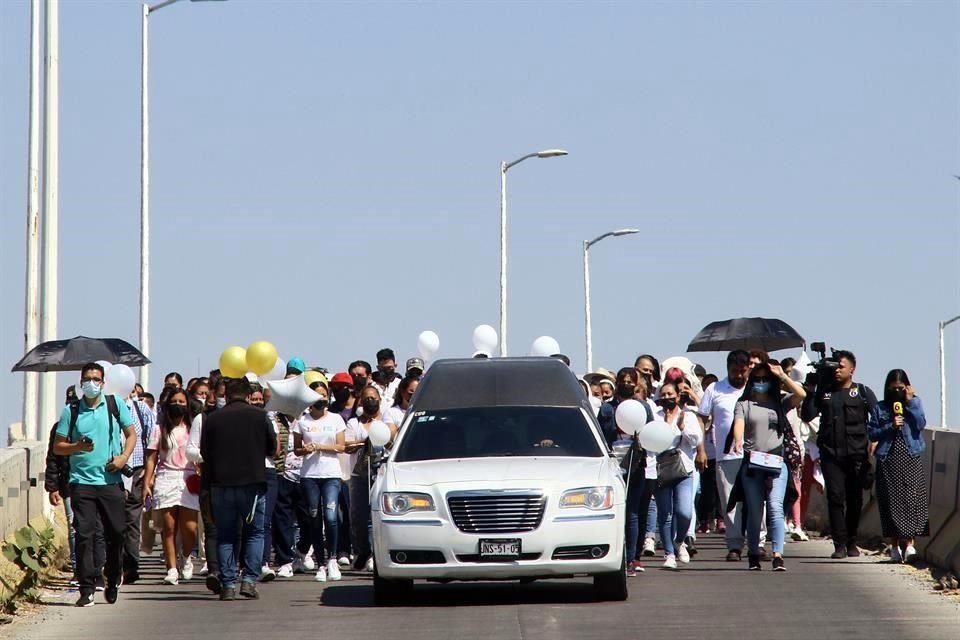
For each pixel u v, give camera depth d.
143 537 66.38
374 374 70.62
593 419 51.31
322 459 57.50
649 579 53.12
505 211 132.75
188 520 56.84
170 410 56.81
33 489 63.22
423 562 47.06
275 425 57.66
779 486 54.94
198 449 55.59
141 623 45.19
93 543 49.91
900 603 45.53
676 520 57.88
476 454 49.62
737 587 49.97
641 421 54.44
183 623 44.91
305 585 55.19
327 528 57.22
